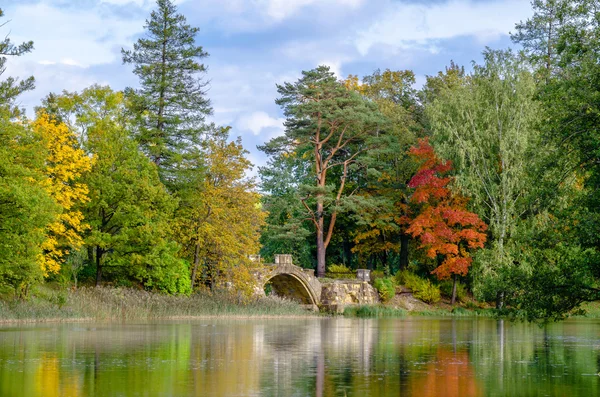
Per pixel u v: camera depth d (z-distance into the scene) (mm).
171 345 27000
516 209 56250
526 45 57250
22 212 38094
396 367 21141
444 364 21984
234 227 55594
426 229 65812
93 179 49562
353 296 66688
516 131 56156
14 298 42281
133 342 28016
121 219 50250
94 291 47500
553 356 24625
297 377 18812
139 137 57562
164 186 56625
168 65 59688
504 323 48219
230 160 56688
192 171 56125
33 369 19812
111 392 16188
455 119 60688
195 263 55625
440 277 66375
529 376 19375
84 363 21203
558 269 27328
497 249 55812
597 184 27484
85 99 52312
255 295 57781
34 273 38938
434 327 42812
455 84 66188
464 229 62875
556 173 28656
